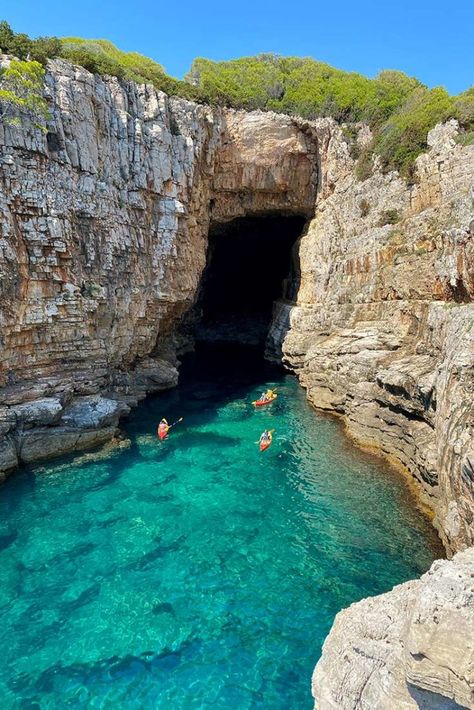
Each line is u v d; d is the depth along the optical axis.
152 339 30.45
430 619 6.26
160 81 32.06
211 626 11.73
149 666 10.62
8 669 10.49
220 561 14.14
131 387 28.47
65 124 22.03
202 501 17.44
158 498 17.59
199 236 34.59
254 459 21.03
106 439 22.02
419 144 28.88
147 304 28.41
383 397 20.88
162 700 9.84
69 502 17.16
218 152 35.78
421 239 24.73
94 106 24.12
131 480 18.91
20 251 19.73
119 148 25.69
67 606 12.30
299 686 10.13
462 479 12.02
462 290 19.45
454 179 24.75
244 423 25.67
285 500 17.52
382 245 28.09
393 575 13.48
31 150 20.08
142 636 11.41
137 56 38.28
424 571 13.59
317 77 41.72
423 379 17.78
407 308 24.11
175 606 12.37
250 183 37.56
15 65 20.08
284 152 37.28
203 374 37.12
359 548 14.66
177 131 30.08
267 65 44.66
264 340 51.12
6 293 19.03
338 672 7.80
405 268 24.97
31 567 13.73
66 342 22.33
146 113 27.62
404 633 7.00
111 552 14.48
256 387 33.25
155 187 27.81
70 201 22.16
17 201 19.66
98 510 16.70
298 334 36.41
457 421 13.36
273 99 39.41
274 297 53.41
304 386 32.88
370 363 23.19
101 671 10.49
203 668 10.58
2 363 19.34
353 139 37.25
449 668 6.10
